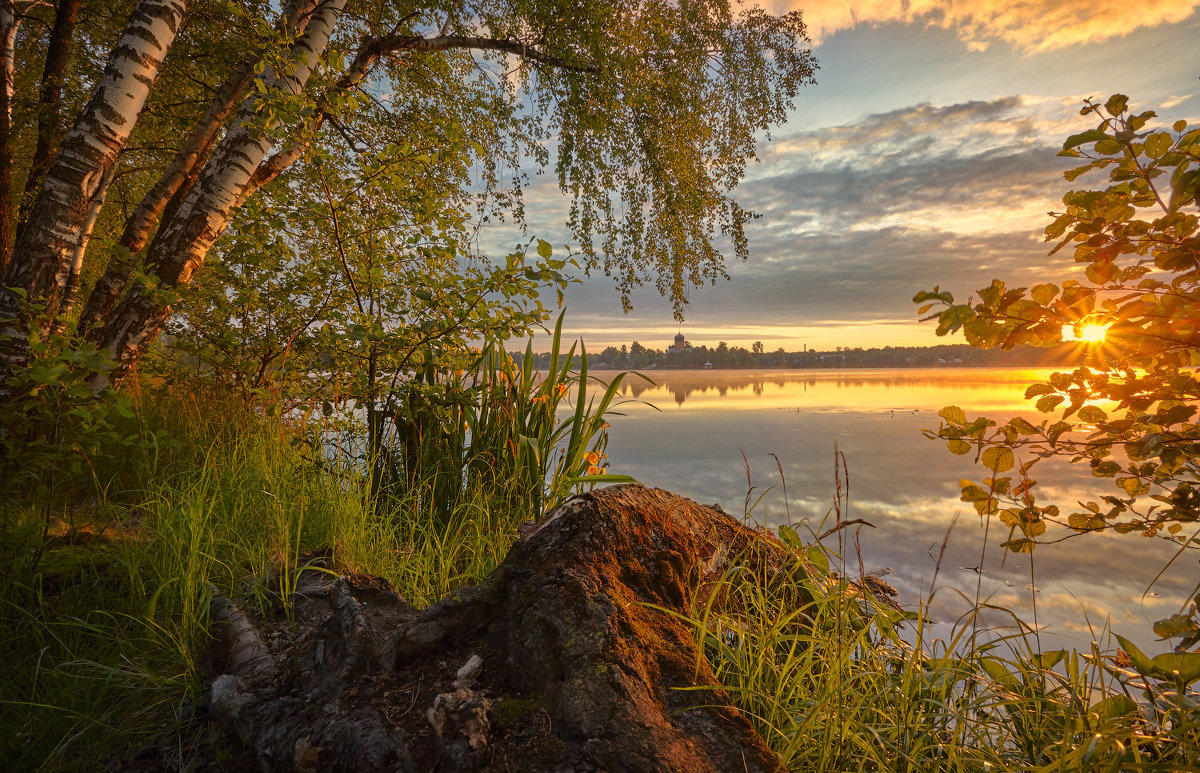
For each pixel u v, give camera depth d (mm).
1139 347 1505
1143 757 1353
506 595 1532
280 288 3871
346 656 1414
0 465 2021
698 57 7672
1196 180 1205
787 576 1975
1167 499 1613
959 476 10336
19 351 2877
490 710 1247
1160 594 4555
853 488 9148
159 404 3703
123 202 7555
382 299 3633
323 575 2057
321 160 3254
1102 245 1472
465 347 3572
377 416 3426
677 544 1838
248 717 1329
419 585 2215
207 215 3605
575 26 6504
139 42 3426
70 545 1966
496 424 3400
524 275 3178
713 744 1207
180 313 3994
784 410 27438
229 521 2352
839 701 1299
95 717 1456
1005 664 1741
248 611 1847
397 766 1134
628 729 1165
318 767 1178
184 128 6539
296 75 3736
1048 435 1707
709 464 11492
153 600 1720
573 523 1661
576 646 1330
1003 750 1447
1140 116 1324
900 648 1731
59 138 5883
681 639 1516
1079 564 5418
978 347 1609
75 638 1708
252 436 3277
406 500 2941
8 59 4930
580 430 3354
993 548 5840
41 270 3135
